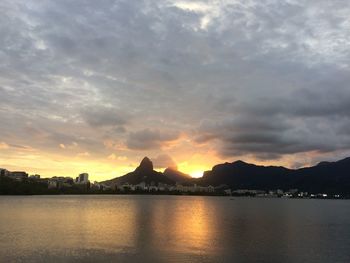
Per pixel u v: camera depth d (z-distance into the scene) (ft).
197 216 471.62
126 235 267.59
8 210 505.25
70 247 210.18
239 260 188.14
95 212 506.48
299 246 230.89
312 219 453.17
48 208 566.77
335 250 218.59
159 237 259.80
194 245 227.20
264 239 258.37
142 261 180.04
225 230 311.27
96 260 179.32
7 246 209.15
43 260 176.55
